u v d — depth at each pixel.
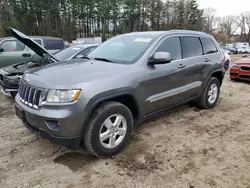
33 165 2.71
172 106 3.80
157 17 53.06
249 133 3.67
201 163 2.77
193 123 4.05
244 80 8.21
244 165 2.74
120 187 2.34
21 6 36.88
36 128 2.67
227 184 2.39
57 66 3.09
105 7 45.59
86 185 2.37
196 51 4.28
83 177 2.49
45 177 2.49
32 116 2.58
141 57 3.20
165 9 55.44
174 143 3.27
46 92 2.48
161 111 3.61
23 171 2.59
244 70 8.05
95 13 45.50
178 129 3.77
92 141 2.65
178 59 3.79
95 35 46.44
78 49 6.43
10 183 2.39
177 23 57.84
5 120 4.09
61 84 2.47
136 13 49.75
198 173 2.57
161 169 2.64
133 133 3.57
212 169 2.65
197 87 4.28
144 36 3.67
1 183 2.39
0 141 3.28
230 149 3.12
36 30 40.12
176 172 2.59
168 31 3.80
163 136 3.49
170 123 4.02
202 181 2.44
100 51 3.79
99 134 2.70
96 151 2.72
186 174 2.55
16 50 7.15
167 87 3.55
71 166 2.68
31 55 7.21
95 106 2.59
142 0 50.62
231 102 5.53
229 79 8.98
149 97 3.26
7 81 4.68
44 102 2.48
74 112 2.43
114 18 47.16
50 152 2.99
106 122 2.75
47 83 2.53
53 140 2.53
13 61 7.02
